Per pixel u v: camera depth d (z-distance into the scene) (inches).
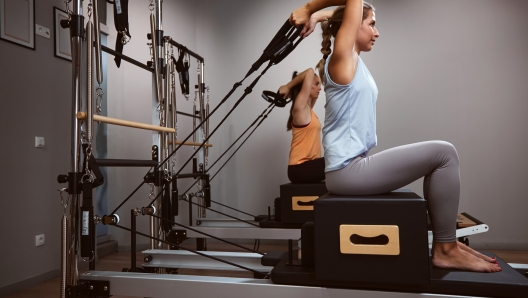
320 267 54.2
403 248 51.0
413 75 157.6
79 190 69.5
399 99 158.4
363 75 58.5
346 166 57.5
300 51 169.3
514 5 149.9
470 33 153.3
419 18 157.6
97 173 69.7
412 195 56.6
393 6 159.9
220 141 177.0
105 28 153.5
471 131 152.4
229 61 177.6
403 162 54.9
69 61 130.6
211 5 179.9
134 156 162.7
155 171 97.2
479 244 150.3
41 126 117.9
